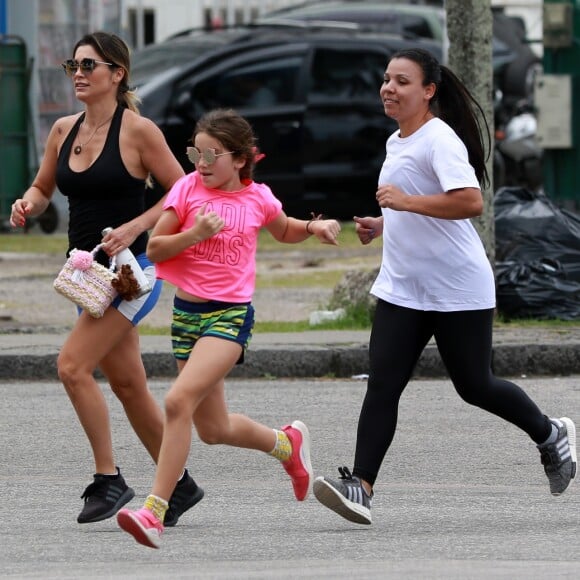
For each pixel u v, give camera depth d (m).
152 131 22.05
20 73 67.00
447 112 22.02
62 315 44.94
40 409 32.25
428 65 21.56
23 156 67.50
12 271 55.03
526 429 22.55
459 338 21.69
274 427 30.08
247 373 36.75
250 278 21.12
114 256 21.64
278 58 65.62
